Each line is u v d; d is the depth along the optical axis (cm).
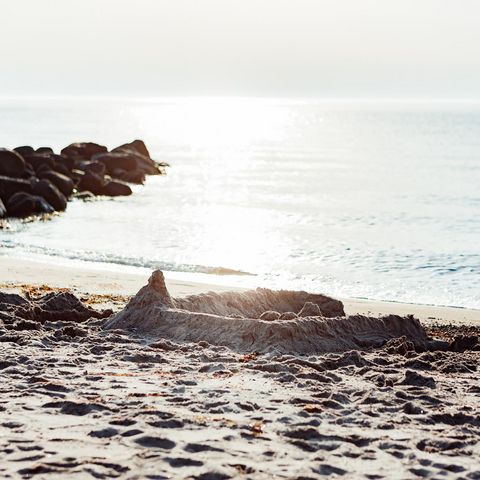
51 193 4075
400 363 927
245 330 1000
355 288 2222
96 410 623
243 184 5906
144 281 2072
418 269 2536
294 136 15512
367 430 605
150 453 511
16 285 1855
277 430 587
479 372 923
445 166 8012
